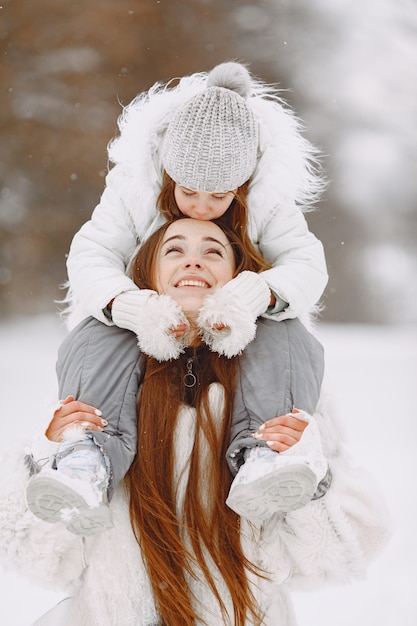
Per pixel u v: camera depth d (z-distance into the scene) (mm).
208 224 3152
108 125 22844
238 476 2783
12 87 22672
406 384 11000
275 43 24562
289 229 3312
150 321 2939
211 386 3045
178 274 3072
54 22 22891
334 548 2998
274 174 3230
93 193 22828
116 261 3285
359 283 23625
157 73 23516
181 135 3084
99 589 2930
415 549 5742
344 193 23625
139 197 3260
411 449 7945
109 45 23125
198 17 24234
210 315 2939
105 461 2814
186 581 2967
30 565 2992
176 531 2938
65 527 2875
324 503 2990
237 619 2920
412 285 23672
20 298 21797
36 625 3061
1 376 11164
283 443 2826
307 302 3215
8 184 22516
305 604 5051
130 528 2955
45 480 2611
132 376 3043
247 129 3109
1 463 3021
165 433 2984
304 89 24188
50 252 22484
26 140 22609
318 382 3119
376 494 3068
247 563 2943
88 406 2936
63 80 22828
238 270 3176
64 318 3564
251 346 3094
